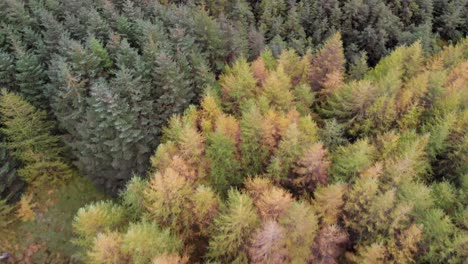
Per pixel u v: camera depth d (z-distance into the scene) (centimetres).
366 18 5241
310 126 3047
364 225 2612
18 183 3731
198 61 3747
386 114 3331
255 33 4538
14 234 3606
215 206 2589
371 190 2509
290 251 2394
